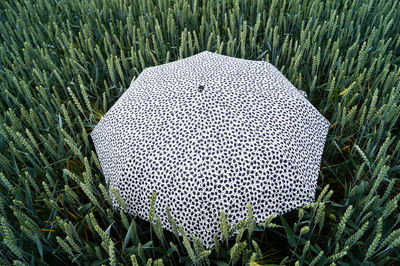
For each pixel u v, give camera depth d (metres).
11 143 1.54
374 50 2.42
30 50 2.39
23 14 2.87
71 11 3.03
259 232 1.55
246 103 1.56
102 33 2.83
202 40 2.54
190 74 1.76
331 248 1.36
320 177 1.86
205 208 1.32
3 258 1.36
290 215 1.58
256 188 1.34
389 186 1.27
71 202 1.44
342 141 1.83
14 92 2.22
